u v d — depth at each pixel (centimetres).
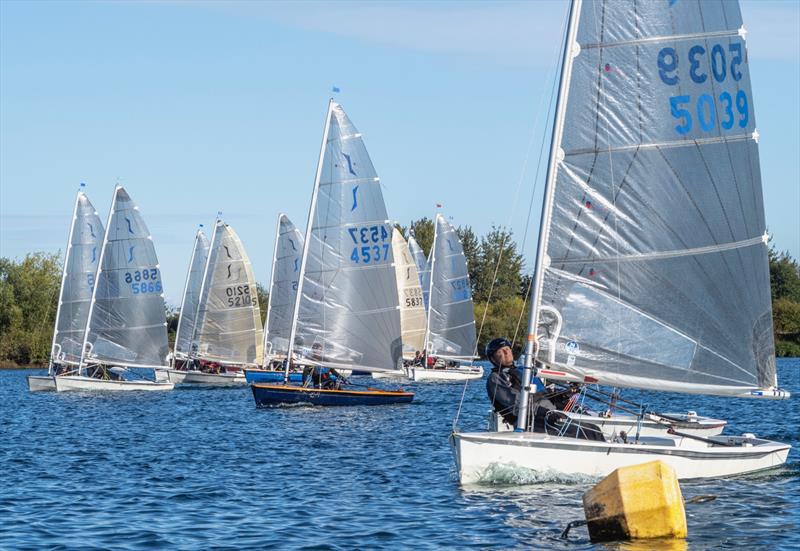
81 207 6750
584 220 2236
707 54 2252
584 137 2238
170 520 1914
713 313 2247
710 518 1820
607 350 2227
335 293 5075
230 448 3192
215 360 8081
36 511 2025
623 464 2125
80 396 6300
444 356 8238
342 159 5078
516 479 2120
